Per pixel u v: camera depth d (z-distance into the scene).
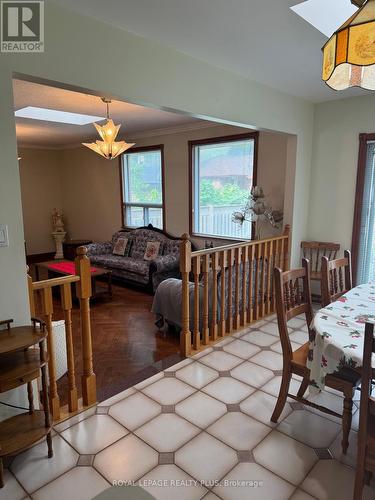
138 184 6.64
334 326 1.78
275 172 4.61
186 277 2.94
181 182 5.78
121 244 6.36
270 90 3.51
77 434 2.08
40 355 1.82
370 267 4.06
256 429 2.11
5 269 1.87
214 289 3.21
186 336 3.01
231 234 5.32
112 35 2.19
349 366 1.53
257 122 3.40
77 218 8.25
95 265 6.09
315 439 2.02
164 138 5.91
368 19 1.38
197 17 2.12
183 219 5.87
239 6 2.00
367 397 1.29
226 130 5.06
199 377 2.69
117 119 5.03
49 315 2.09
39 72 1.89
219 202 5.41
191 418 2.21
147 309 4.46
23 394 2.05
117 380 2.71
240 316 3.65
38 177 8.18
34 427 1.87
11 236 1.87
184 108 2.69
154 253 5.75
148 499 0.85
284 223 4.26
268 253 3.89
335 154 4.11
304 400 2.07
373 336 1.21
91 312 4.36
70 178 8.20
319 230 4.36
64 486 1.72
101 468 1.83
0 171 1.79
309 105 4.11
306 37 2.41
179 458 1.89
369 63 1.42
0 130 1.77
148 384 2.61
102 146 4.32
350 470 1.80
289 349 2.04
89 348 2.32
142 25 2.21
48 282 2.05
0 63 1.75
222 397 2.43
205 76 2.83
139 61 2.36
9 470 1.82
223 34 2.35
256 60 2.80
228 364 2.89
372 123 3.80
